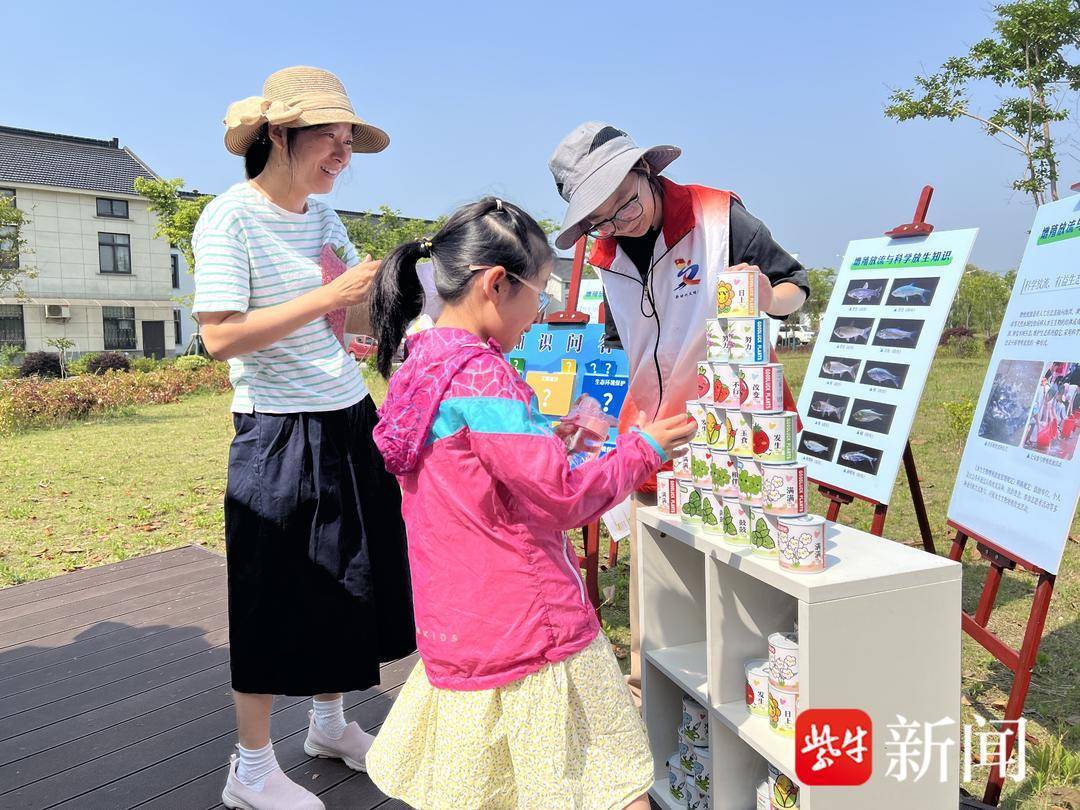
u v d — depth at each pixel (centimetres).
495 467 138
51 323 2620
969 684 297
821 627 169
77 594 421
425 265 158
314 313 199
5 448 973
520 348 347
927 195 306
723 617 206
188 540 540
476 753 144
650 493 261
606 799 145
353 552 216
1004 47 1202
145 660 335
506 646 142
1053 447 228
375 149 230
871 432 301
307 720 282
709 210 236
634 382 263
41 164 2652
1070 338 229
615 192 225
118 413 1287
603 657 151
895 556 188
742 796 213
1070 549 436
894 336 302
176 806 233
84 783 246
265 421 211
